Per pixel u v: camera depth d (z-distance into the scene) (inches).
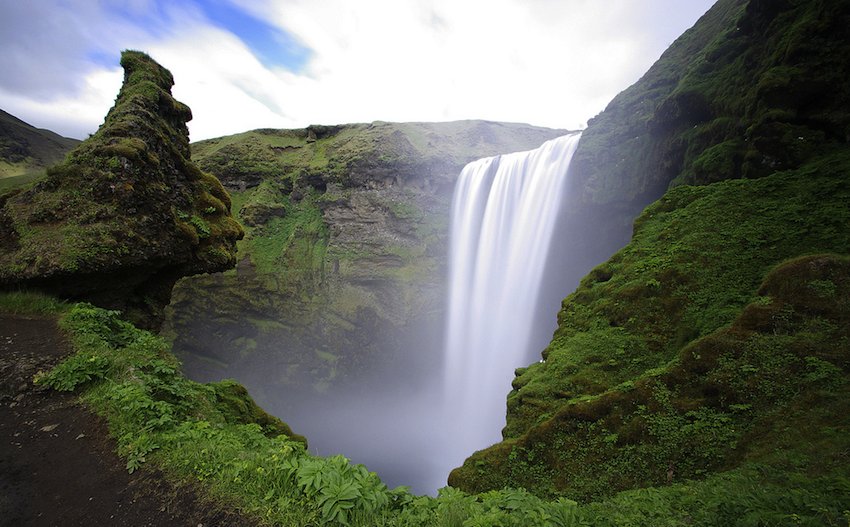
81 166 540.1
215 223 716.0
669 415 382.9
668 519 210.7
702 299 506.0
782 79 618.8
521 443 453.4
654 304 545.0
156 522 176.6
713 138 754.8
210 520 175.2
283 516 170.6
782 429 312.5
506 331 1518.2
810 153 581.6
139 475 207.2
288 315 1939.0
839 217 478.6
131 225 534.6
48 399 278.8
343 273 1899.6
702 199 650.8
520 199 1510.8
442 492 205.6
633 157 1011.9
